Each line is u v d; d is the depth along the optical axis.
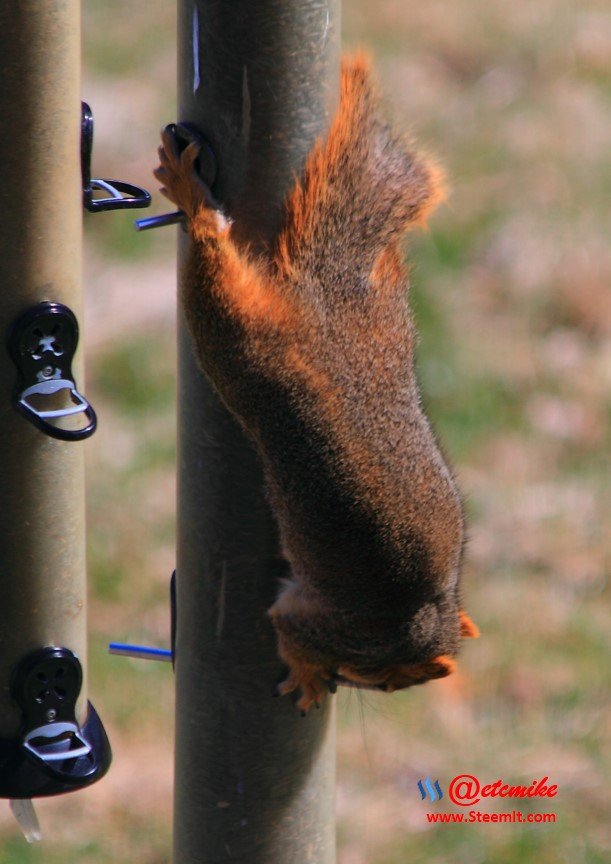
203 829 7.52
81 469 7.14
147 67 22.88
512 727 11.87
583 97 22.72
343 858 10.55
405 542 6.69
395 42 23.91
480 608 13.27
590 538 14.31
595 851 10.58
